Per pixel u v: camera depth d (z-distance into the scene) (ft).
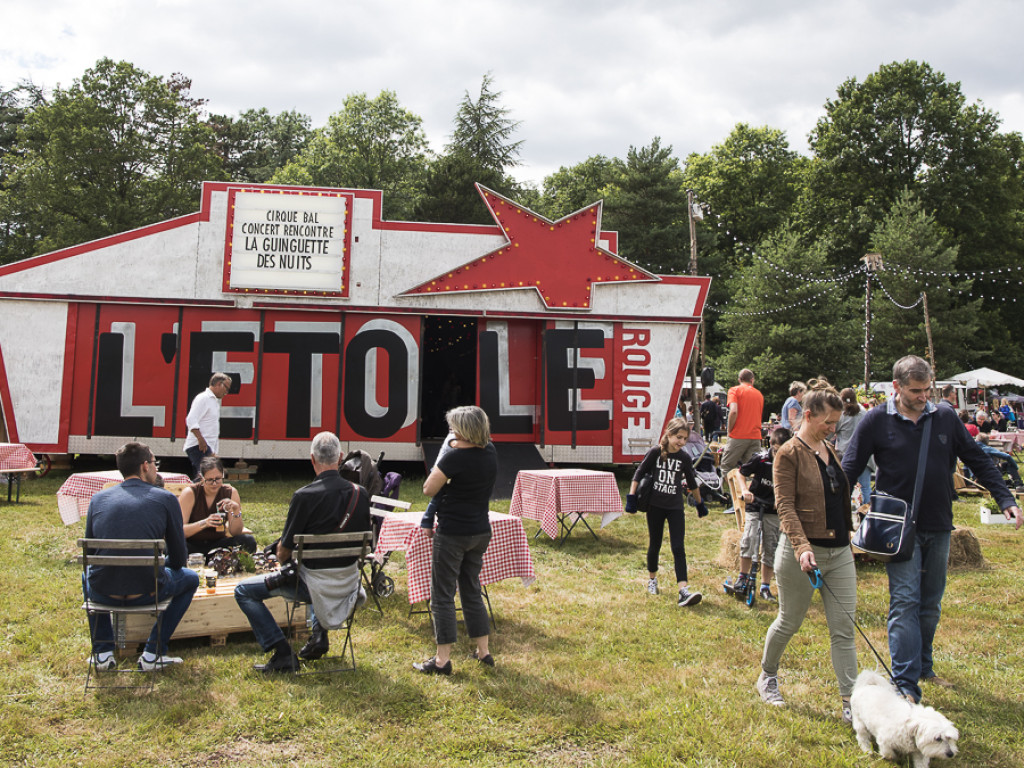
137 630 16.52
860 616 20.66
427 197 121.39
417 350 44.68
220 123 181.16
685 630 19.35
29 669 15.61
